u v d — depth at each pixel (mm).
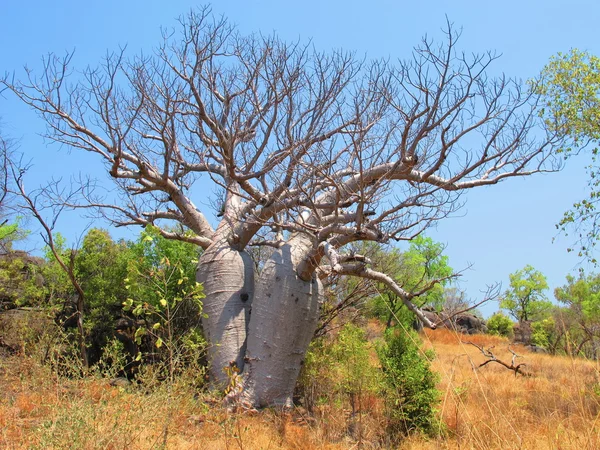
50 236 10180
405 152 9562
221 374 10031
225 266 10711
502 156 10719
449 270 26422
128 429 5012
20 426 5664
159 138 11914
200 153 12117
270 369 9820
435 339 22484
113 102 10711
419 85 9203
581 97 13195
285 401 9875
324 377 10492
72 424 4766
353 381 9328
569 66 13320
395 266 15688
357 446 8062
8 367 7477
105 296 12133
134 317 12258
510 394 9133
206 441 6320
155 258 11992
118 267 12391
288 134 10148
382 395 9133
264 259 14453
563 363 14562
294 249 10273
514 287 33531
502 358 16891
